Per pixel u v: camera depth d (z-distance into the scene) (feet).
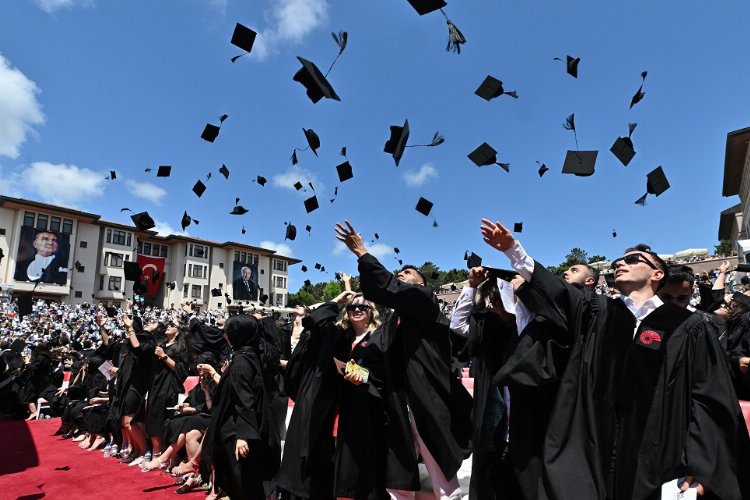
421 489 10.45
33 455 19.52
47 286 141.59
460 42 8.89
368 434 9.59
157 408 17.43
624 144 13.10
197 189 26.43
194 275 173.78
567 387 7.41
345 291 11.46
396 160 11.18
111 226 158.92
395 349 9.85
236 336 11.74
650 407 6.89
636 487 6.66
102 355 23.73
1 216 137.80
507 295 9.31
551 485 6.82
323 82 10.68
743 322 13.51
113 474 16.48
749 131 93.40
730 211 137.90
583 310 7.69
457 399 9.58
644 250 8.21
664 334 7.15
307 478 10.14
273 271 200.75
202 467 13.97
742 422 6.97
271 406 12.05
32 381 29.86
